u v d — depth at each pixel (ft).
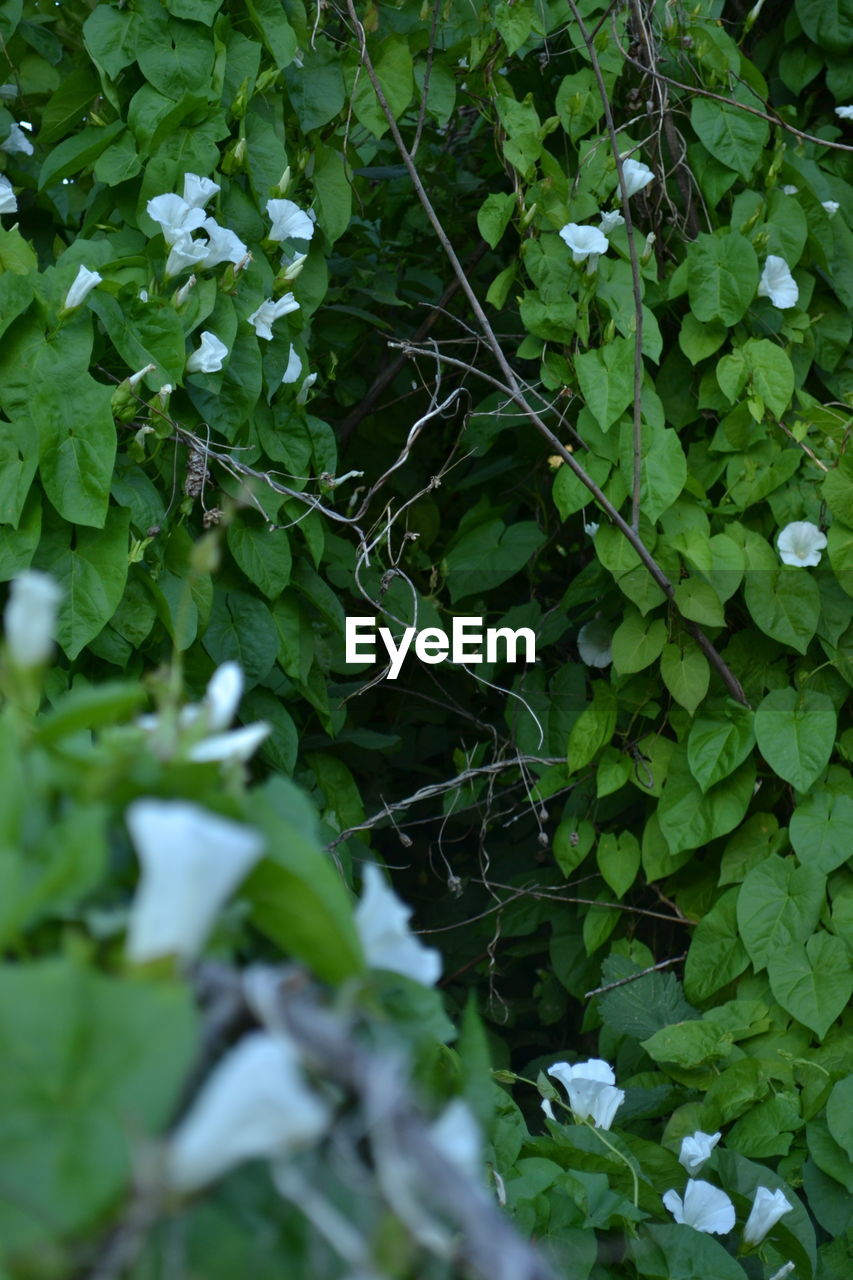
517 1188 8.37
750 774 9.60
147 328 8.84
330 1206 3.49
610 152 9.73
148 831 3.08
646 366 9.96
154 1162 2.87
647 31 9.57
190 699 9.11
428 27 9.86
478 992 10.85
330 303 10.55
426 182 10.59
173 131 9.05
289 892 3.75
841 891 9.55
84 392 8.67
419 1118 3.24
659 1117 9.70
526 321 9.64
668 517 9.64
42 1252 2.84
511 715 10.34
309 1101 2.83
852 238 10.04
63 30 10.52
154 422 8.92
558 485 9.63
